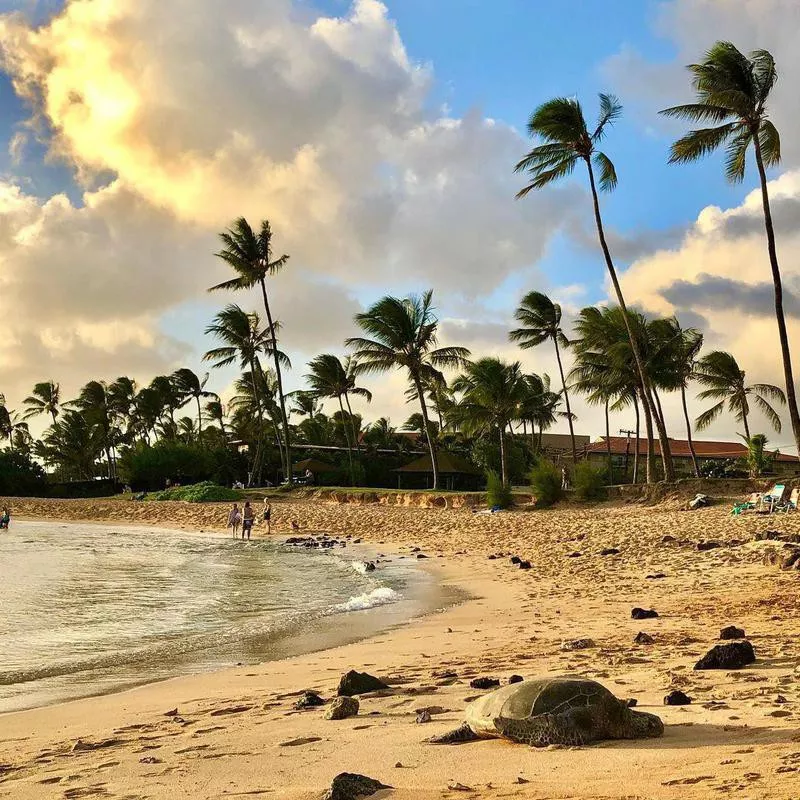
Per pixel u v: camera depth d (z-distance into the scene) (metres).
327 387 67.00
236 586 20.19
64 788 5.04
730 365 54.22
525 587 17.52
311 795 4.34
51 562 27.97
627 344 42.38
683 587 15.20
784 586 13.89
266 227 57.91
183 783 4.96
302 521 44.38
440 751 5.18
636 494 37.19
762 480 33.44
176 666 10.61
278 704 7.63
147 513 56.22
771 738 4.74
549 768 4.46
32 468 81.12
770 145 31.17
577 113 36.34
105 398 95.12
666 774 4.09
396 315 49.38
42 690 9.30
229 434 87.38
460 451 72.94
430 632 12.31
